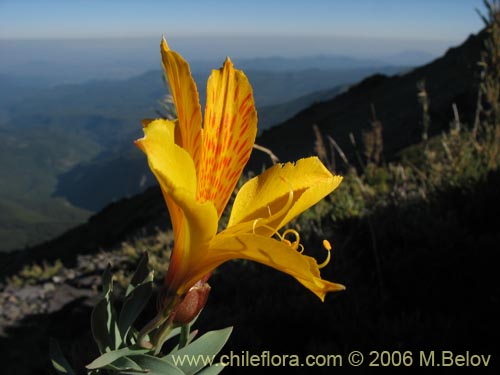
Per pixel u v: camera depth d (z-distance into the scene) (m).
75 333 6.96
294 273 1.16
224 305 5.12
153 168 1.07
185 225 1.29
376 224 5.55
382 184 7.64
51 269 10.80
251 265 5.62
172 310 1.35
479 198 5.35
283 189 1.54
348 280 4.65
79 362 3.03
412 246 4.92
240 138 1.46
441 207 5.62
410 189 6.63
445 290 4.31
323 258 5.16
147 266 1.60
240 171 1.49
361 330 3.92
